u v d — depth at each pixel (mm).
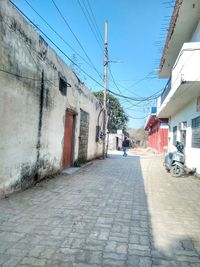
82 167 12898
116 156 23078
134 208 5992
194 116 12258
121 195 7250
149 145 48719
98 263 3396
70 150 12281
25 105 6988
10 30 6047
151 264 3420
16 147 6633
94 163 15375
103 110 20078
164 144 28453
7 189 6305
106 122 21422
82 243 3963
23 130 6965
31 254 3555
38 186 7754
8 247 3730
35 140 7785
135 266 3354
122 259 3525
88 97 14922
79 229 4516
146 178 10547
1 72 5770
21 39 6586
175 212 5812
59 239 4066
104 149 19734
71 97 11391
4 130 6020
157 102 21094
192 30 12773
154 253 3740
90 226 4688
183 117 15172
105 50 20062
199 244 4109
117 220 5086
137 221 5082
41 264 3311
